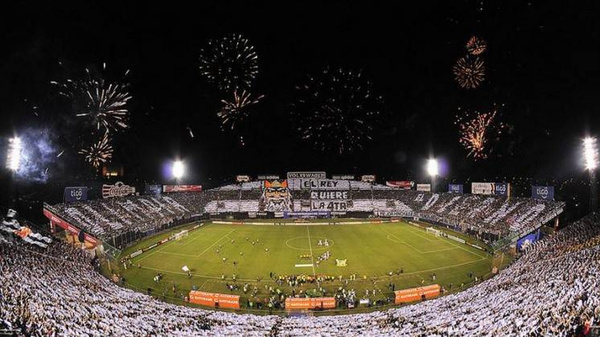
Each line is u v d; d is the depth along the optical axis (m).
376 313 35.59
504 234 66.44
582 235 50.41
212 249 66.75
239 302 42.53
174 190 108.75
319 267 55.03
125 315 29.92
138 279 50.31
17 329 21.56
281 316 37.00
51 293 31.61
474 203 89.44
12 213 55.03
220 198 111.81
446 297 38.78
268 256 61.59
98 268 53.06
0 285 29.72
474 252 61.97
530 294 30.14
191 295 42.69
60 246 53.28
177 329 27.67
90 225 69.50
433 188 114.25
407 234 79.31
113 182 104.19
